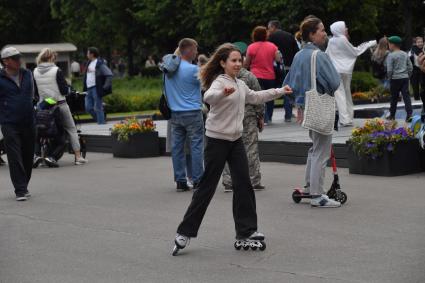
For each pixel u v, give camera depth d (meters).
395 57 19.64
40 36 59.94
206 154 8.48
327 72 10.33
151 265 8.14
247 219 8.56
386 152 12.80
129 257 8.52
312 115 10.36
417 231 9.07
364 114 22.22
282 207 10.86
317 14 41.84
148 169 15.71
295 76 10.52
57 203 12.17
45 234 9.92
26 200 12.58
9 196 13.12
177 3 50.97
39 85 16.64
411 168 13.04
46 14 59.00
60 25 59.91
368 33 44.28
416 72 24.64
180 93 12.59
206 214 10.67
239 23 46.34
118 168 16.08
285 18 41.19
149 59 61.84
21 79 12.59
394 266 7.62
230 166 8.56
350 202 10.94
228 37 47.56
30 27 59.09
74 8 57.09
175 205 11.60
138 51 71.06
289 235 9.17
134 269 8.01
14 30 58.59
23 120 12.57
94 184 13.99
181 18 51.59
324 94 10.40
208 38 48.41
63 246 9.20
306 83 10.42
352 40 46.94
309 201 11.23
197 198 8.48
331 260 7.98
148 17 52.47
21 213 11.46
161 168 15.77
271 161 15.66
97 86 24.02
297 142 15.13
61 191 13.35
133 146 17.67
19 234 9.99
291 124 19.41
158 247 8.93
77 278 7.77
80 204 11.99
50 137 16.59
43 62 16.70
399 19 49.06
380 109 22.23
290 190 12.27
